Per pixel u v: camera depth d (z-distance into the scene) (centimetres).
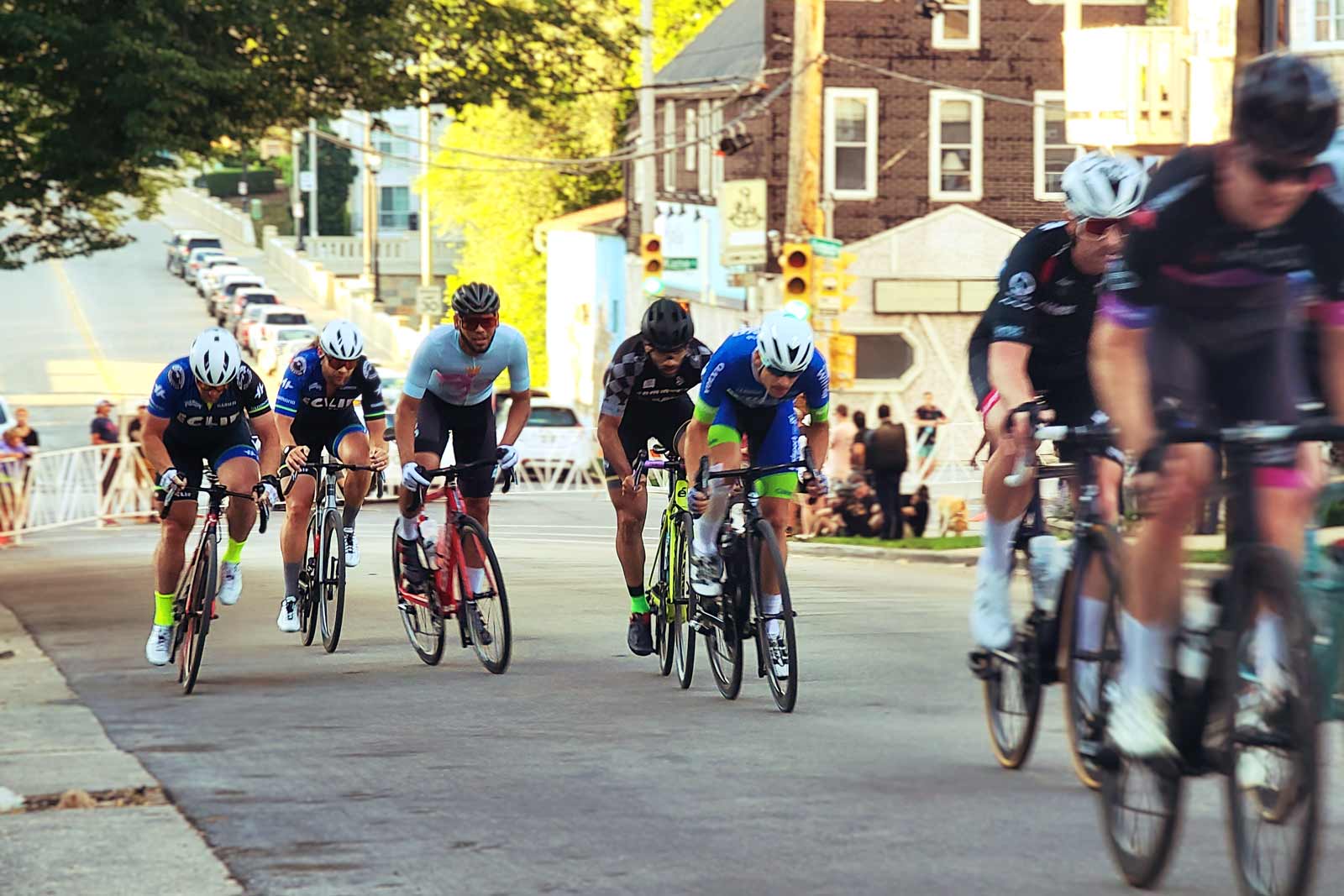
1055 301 2145
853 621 4247
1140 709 1634
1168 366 1658
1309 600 1558
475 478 3662
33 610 5219
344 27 6975
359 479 3959
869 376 12769
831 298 8425
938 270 12781
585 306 18538
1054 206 12900
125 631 4616
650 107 12569
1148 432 1634
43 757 2550
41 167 6981
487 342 3525
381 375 12900
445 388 3584
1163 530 1603
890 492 8131
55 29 6259
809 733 2662
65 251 8856
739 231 10888
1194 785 2152
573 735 2703
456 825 2062
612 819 2073
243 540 3488
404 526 3728
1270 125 1491
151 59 6334
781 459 3009
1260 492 1564
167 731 2844
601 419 3375
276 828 2059
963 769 2317
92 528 9731
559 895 1734
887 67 12712
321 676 3559
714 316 14388
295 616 4041
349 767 2461
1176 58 9338
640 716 2889
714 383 2925
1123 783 1720
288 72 6956
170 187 9094
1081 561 1939
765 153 12925
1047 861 1809
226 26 6694
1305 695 1402
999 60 12812
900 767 2350
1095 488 1923
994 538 2200
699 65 15038
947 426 9725
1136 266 1609
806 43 8312
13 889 1792
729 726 2762
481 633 3550
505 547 7775
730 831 1988
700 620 3136
